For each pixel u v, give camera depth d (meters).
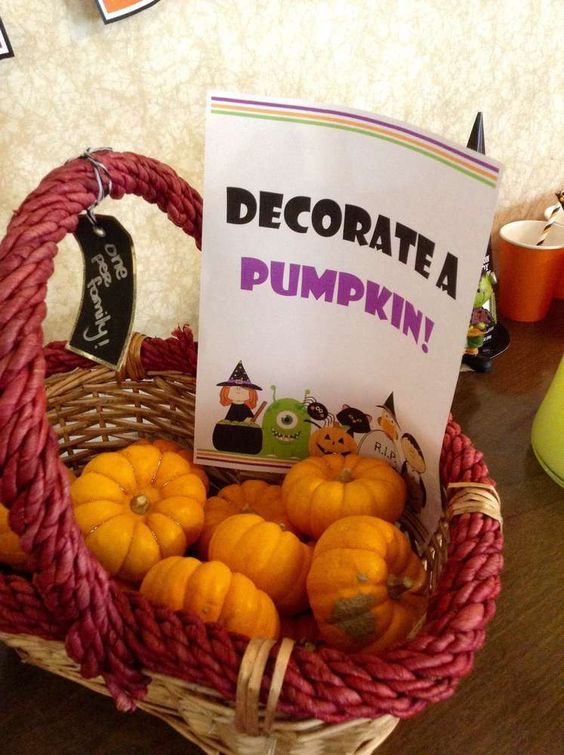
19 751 0.50
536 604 0.60
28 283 0.38
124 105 0.65
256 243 0.52
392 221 0.47
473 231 0.42
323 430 0.62
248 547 0.51
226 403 0.61
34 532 0.34
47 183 0.44
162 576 0.48
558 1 0.85
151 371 0.66
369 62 0.75
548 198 1.05
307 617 0.55
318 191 0.49
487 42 0.82
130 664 0.40
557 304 1.01
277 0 0.66
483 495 0.47
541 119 0.95
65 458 0.68
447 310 0.46
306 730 0.39
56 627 0.41
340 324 0.55
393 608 0.48
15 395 0.34
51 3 0.57
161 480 0.59
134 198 0.71
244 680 0.36
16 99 0.60
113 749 0.50
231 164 0.49
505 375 0.87
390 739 0.51
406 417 0.55
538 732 0.51
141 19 0.61
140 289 0.77
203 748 0.47
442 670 0.37
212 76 0.67
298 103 0.46
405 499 0.58
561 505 0.70
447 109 0.85
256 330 0.57
